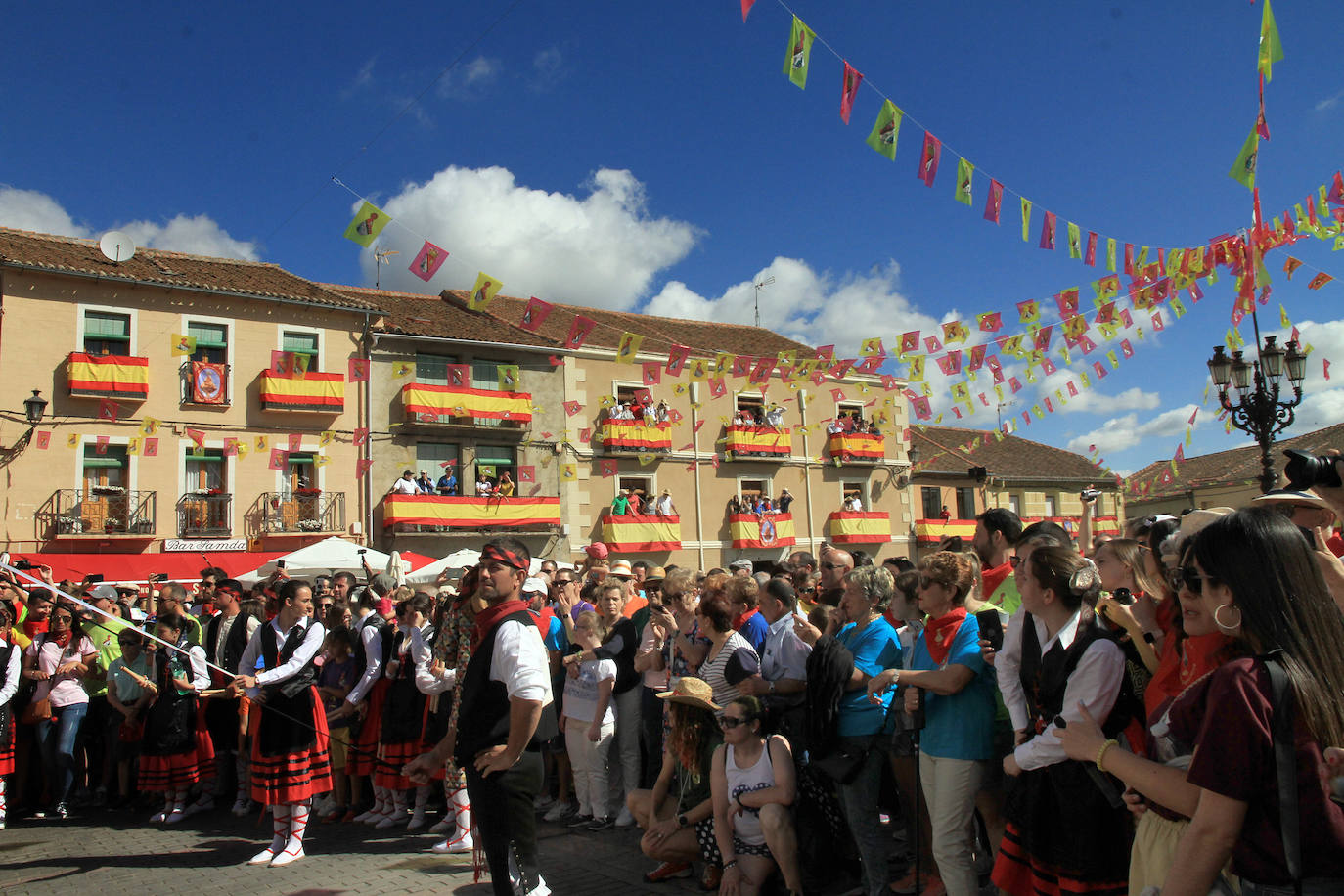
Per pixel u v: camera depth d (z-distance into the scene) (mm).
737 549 25719
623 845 6180
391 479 21219
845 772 4641
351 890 5441
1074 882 3305
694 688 5270
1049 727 3367
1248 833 1997
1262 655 2070
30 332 17812
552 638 7355
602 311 28953
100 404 18266
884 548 28516
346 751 7543
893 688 4867
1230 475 26125
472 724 4184
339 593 8828
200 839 6914
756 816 4824
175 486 18875
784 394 27578
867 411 29156
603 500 23984
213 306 19609
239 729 7609
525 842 4125
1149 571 3766
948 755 4133
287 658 6379
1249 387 10141
